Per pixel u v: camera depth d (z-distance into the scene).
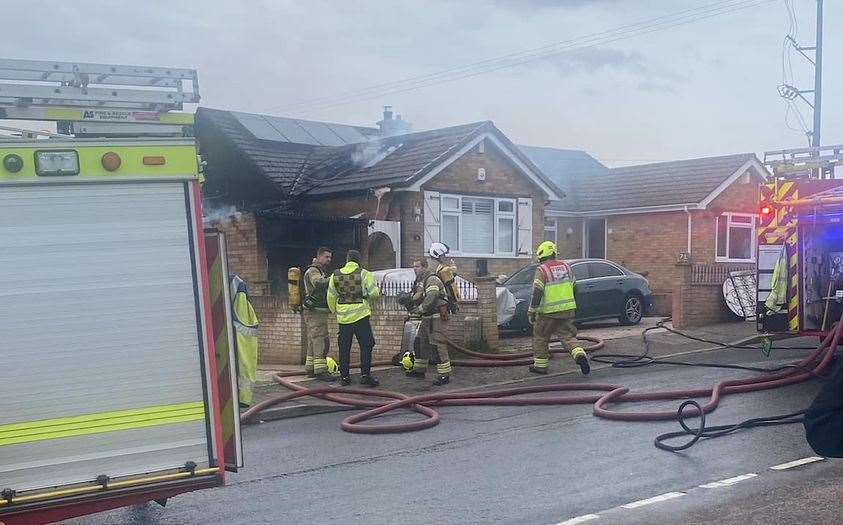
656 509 5.56
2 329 4.35
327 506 5.89
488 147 19.64
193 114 4.94
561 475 6.48
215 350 4.93
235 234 17.33
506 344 14.41
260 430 9.05
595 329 16.52
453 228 19.11
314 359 12.03
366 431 8.51
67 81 4.68
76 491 4.44
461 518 5.49
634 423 8.32
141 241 4.65
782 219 10.76
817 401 3.01
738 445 7.27
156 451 4.64
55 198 4.48
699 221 22.53
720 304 16.25
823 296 10.65
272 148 22.22
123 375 4.59
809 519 5.30
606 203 24.50
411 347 11.86
